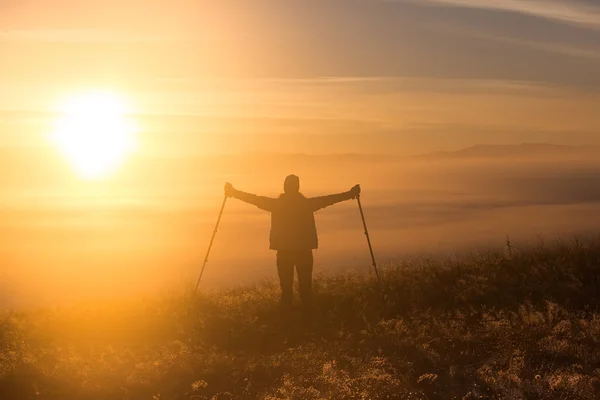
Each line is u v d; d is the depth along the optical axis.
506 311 10.89
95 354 10.65
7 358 10.14
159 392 8.80
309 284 12.58
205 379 9.19
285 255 12.55
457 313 10.80
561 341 9.02
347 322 11.51
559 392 7.45
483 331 10.02
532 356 8.73
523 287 12.12
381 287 13.17
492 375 8.02
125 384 9.10
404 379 8.21
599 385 7.57
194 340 11.25
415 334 10.26
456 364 8.76
